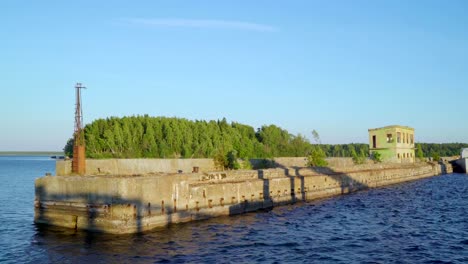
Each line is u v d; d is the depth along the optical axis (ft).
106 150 285.02
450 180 274.57
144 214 95.50
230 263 71.15
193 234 93.15
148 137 311.06
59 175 109.50
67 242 85.76
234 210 123.03
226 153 168.96
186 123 359.05
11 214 133.39
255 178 139.03
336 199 166.61
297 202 154.92
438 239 90.68
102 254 76.48
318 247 83.05
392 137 297.74
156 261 72.02
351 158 260.01
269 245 84.48
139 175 105.91
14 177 352.49
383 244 85.87
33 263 72.23
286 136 416.05
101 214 93.30
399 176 261.03
